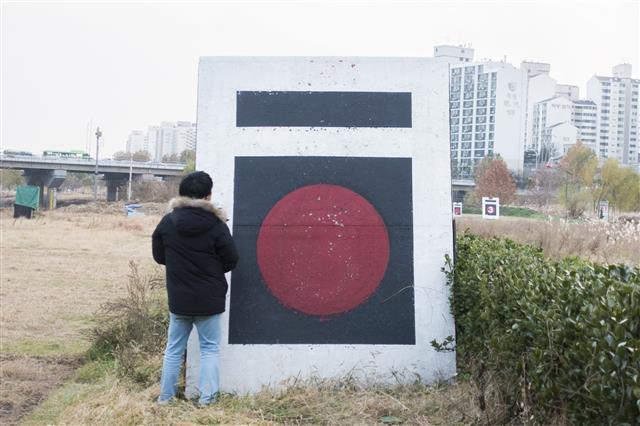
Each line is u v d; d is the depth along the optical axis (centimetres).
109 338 813
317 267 624
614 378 340
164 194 9038
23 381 703
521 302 457
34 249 2336
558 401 411
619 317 348
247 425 500
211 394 559
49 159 8675
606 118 12975
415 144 651
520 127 10838
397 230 634
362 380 599
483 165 8381
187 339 571
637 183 6731
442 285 623
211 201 600
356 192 641
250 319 612
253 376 600
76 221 4216
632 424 330
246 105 656
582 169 7550
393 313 617
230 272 620
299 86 659
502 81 10594
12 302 1218
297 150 648
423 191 642
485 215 2942
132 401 545
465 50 13012
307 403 550
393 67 663
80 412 546
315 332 611
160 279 1111
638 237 1677
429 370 605
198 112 655
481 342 559
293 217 634
